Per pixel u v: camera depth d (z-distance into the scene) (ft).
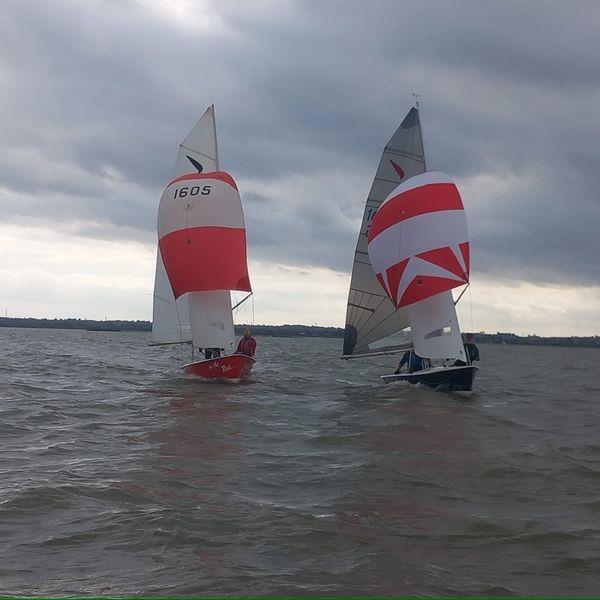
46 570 23.30
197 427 50.11
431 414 56.80
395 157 81.61
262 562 24.32
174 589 22.02
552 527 28.71
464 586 22.85
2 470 36.09
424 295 70.54
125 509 29.58
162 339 92.43
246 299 82.53
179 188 81.15
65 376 89.81
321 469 38.04
